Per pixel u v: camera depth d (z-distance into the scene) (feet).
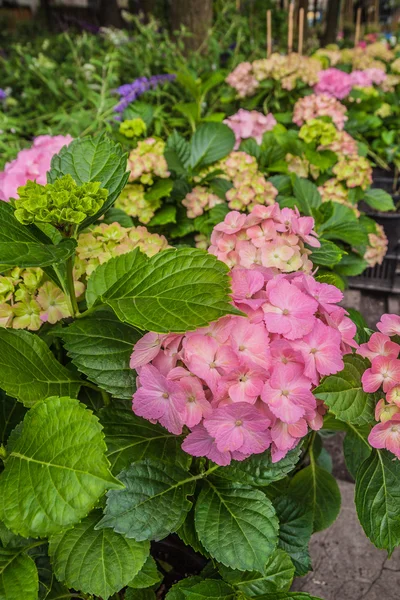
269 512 1.83
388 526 1.91
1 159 5.20
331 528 3.55
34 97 6.90
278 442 1.77
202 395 1.71
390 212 6.00
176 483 1.86
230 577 1.97
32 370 1.82
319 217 3.52
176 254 1.72
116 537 1.77
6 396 2.08
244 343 1.73
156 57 7.58
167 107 6.57
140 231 2.36
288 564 1.99
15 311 2.02
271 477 1.88
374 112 6.85
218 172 3.69
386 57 9.27
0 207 1.72
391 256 6.13
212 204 3.66
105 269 1.91
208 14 8.91
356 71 7.73
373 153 6.73
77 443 1.51
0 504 1.50
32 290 2.03
